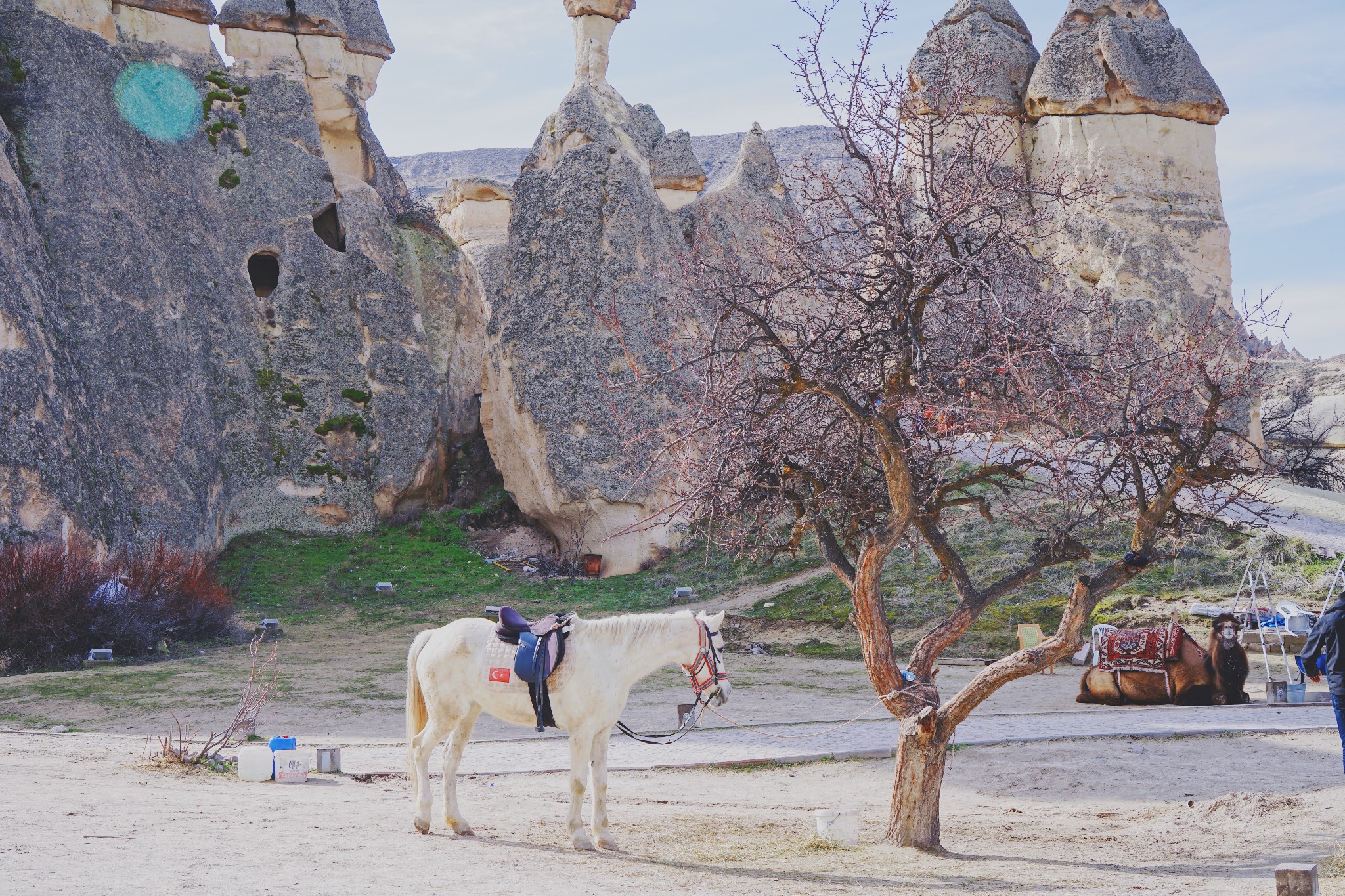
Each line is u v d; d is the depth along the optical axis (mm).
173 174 36031
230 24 40844
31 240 28828
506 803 11195
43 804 8953
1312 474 39656
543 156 37094
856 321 9133
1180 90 33969
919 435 8953
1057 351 8680
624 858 8562
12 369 26031
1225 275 33188
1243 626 21172
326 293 38812
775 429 9688
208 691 19375
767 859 8688
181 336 33562
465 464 40906
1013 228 9438
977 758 13750
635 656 9242
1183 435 9375
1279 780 11844
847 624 24750
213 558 32531
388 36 46938
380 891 6523
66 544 25609
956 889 7395
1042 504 10797
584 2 37688
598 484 32844
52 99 32375
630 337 33938
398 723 16969
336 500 36656
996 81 34906
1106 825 10477
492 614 28578
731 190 37750
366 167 43688
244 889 6344
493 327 36781
